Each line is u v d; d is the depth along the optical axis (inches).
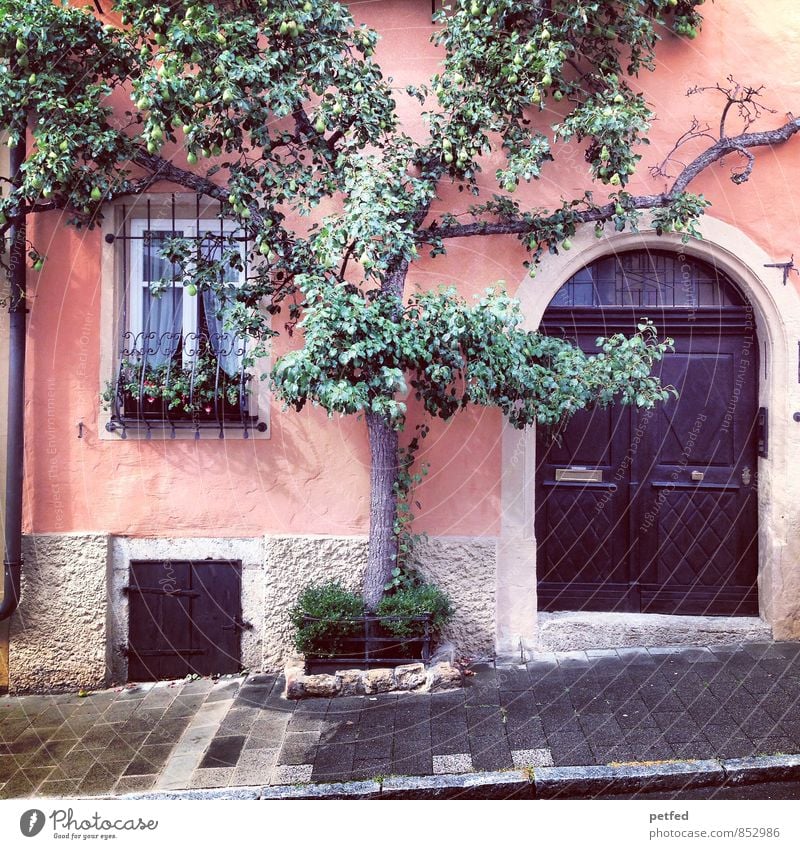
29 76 167.6
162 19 162.9
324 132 172.6
